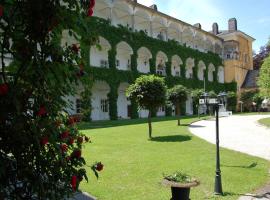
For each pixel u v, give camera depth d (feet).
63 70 8.64
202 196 23.02
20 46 8.39
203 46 174.40
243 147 46.21
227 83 180.34
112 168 30.96
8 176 8.36
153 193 23.40
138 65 130.00
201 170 30.76
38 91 8.77
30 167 8.52
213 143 49.03
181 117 112.57
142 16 130.93
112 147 43.42
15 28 8.40
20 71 8.48
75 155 9.51
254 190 24.85
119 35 113.19
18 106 7.81
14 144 8.37
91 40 9.17
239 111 175.63
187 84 146.41
